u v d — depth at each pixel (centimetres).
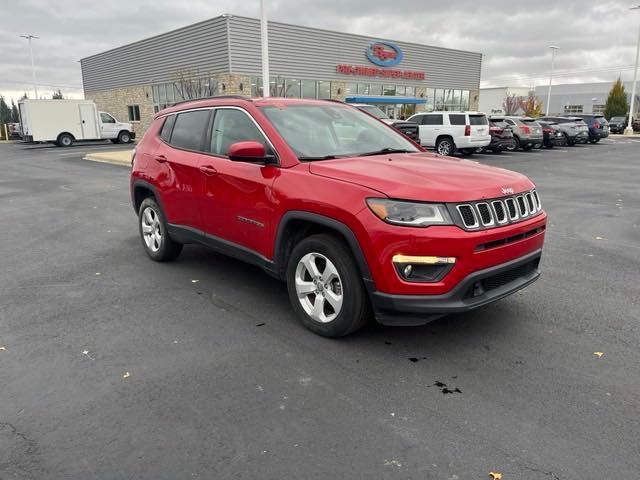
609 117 6131
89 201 1077
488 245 350
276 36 3039
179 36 3194
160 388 326
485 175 385
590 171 1634
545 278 540
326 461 256
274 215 411
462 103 4341
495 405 305
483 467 251
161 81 3472
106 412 301
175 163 532
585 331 408
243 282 531
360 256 352
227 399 313
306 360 362
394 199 339
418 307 340
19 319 438
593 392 319
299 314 413
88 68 4453
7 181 1454
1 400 314
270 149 427
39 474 249
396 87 3803
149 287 518
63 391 324
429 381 333
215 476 246
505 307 458
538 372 344
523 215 382
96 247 683
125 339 398
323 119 478
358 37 3478
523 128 2450
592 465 252
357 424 287
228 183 457
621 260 610
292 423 288
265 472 249
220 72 2933
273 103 471
